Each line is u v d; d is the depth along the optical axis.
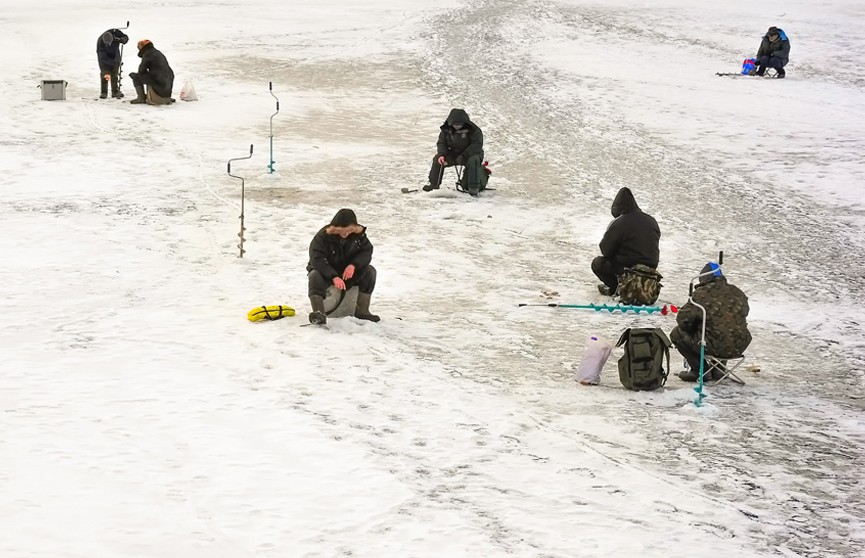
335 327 22.12
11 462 14.06
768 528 13.66
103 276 25.17
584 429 17.12
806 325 25.14
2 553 11.27
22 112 47.31
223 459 14.77
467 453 15.67
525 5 94.88
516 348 21.78
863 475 15.77
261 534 12.45
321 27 79.25
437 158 36.75
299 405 17.33
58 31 71.56
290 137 45.97
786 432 17.52
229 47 69.19
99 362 19.08
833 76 66.56
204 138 44.44
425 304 24.78
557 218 34.75
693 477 15.30
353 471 14.62
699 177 42.22
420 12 88.50
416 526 12.96
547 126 51.06
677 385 20.12
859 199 39.72
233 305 23.39
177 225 30.67
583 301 25.80
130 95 52.94
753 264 30.95
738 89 61.44
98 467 14.12
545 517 13.50
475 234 32.22
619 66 68.31
